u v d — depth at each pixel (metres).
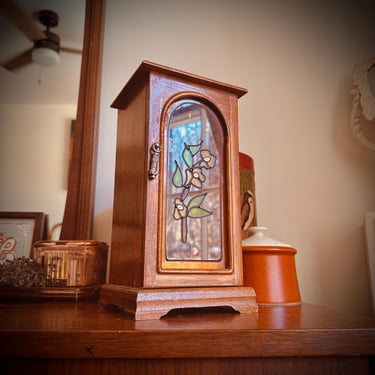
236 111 0.65
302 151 1.04
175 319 0.49
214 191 0.60
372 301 0.92
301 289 0.95
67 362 0.39
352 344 0.42
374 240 0.94
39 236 0.88
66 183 0.92
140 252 0.51
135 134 0.59
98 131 0.97
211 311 0.58
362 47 1.12
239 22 1.11
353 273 0.96
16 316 0.52
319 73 1.10
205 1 1.11
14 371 0.39
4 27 1.00
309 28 1.13
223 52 1.08
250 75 1.08
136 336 0.39
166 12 1.09
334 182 1.02
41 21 1.01
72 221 0.89
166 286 0.51
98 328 0.41
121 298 0.53
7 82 0.97
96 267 0.78
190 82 0.60
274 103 1.06
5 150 0.92
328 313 0.57
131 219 0.56
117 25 1.05
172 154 0.57
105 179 0.95
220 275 0.56
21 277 0.70
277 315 0.54
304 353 0.41
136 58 1.04
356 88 1.00
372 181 1.02
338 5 1.14
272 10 1.13
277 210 0.99
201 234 0.58
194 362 0.41
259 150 1.03
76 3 1.03
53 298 0.71
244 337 0.41
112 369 0.40
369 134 1.00
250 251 0.70
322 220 0.99
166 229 0.54
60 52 1.00
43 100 0.96
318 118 1.06
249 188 0.82
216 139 0.62
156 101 0.56
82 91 0.96
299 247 0.97
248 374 0.41
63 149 0.94
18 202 0.90
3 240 0.87
